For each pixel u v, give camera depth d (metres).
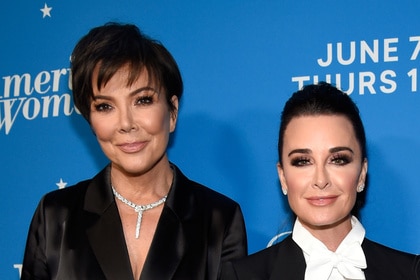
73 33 1.90
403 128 1.62
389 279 1.23
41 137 1.88
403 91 1.63
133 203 1.43
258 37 1.75
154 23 1.83
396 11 1.65
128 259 1.34
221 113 1.76
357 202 1.48
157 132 1.37
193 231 1.40
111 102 1.35
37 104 1.90
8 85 1.92
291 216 1.64
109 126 1.35
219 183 1.74
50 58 1.90
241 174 1.73
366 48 1.66
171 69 1.40
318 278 1.23
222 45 1.77
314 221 1.25
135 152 1.36
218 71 1.77
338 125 1.27
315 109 1.29
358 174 1.28
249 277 1.28
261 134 1.72
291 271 1.27
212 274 1.37
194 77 1.79
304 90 1.35
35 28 1.93
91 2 1.89
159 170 1.44
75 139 1.86
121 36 1.36
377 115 1.64
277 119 1.71
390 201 1.61
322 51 1.69
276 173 1.70
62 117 1.87
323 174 1.24
